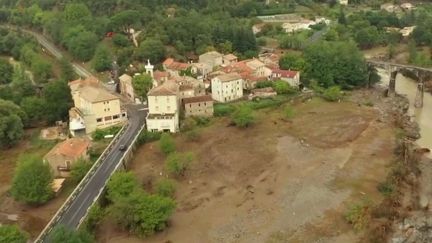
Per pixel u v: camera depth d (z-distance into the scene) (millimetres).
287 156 158125
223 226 120375
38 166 129375
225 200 132750
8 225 110438
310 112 199625
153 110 175250
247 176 145625
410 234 116500
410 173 146750
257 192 136250
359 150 162875
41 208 127312
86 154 149250
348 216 120438
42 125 186625
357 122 188625
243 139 171875
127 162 151375
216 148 164375
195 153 161000
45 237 110500
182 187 140250
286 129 181375
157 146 164625
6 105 172750
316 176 144375
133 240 114688
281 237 115375
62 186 136875
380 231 114875
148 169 149875
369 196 131875
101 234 116812
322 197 132125
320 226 119062
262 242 113625
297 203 129625
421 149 165750
